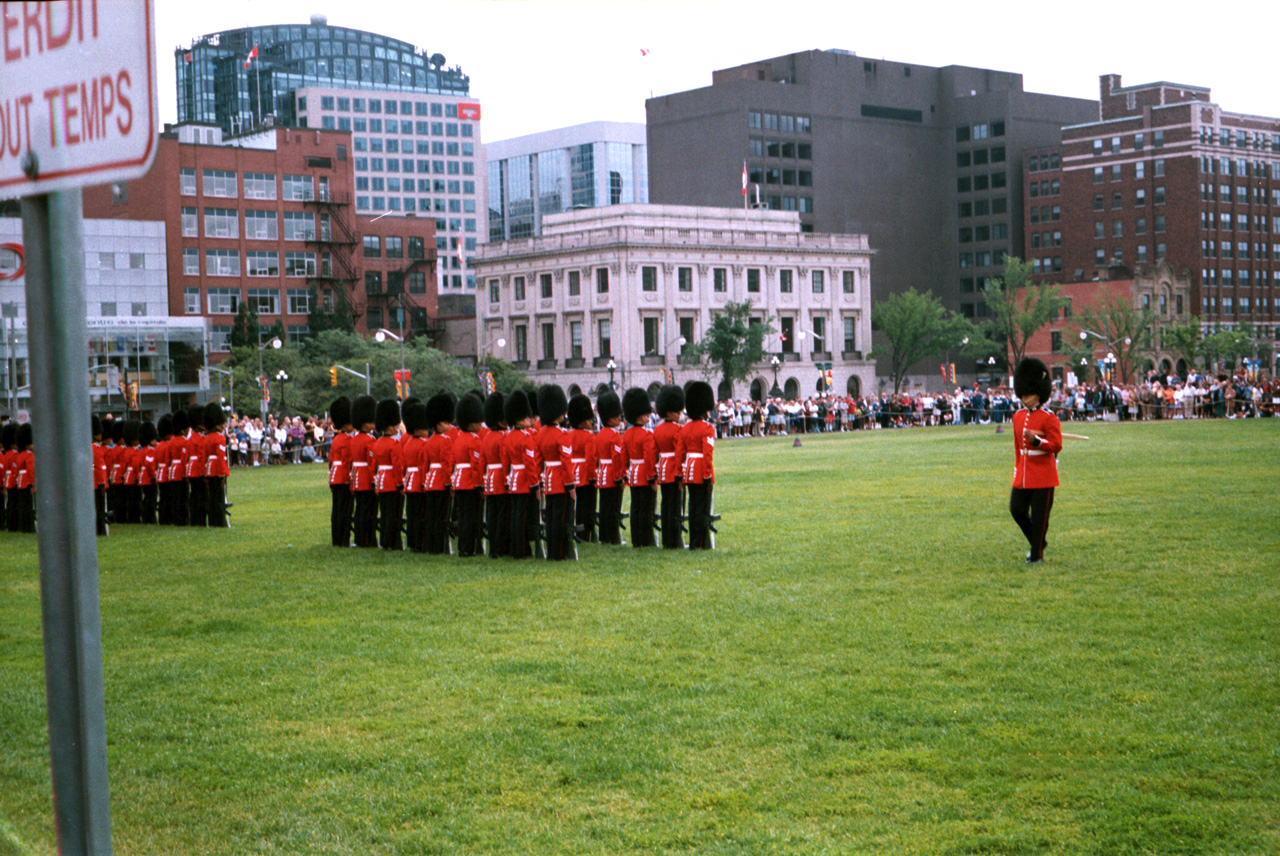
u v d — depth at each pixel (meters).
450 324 136.50
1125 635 12.57
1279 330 156.75
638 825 7.98
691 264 120.12
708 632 13.65
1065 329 134.12
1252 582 15.14
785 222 128.88
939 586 15.88
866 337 132.88
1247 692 10.30
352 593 17.55
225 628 15.04
